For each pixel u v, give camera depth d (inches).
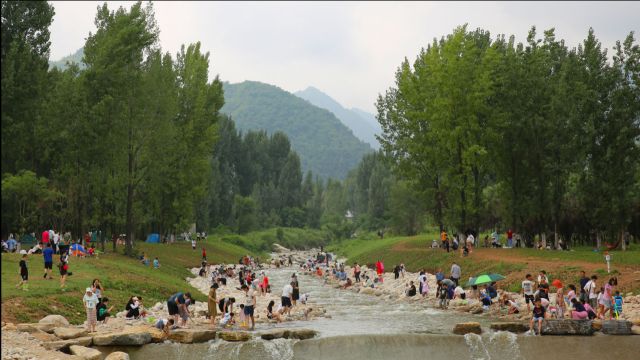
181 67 3302.2
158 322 1140.5
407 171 2731.3
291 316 1412.4
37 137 2384.4
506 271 1841.8
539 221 2444.6
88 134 2287.2
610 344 1048.8
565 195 2498.8
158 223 3528.5
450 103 2480.3
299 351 1044.5
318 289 2346.2
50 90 2578.7
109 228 3026.6
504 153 2453.2
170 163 3073.3
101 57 2367.1
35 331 1054.4
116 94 2383.1
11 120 2153.1
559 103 2191.2
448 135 2471.7
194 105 3289.9
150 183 2893.7
